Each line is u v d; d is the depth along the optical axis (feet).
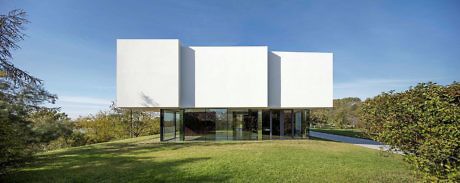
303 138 74.74
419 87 16.72
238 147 50.01
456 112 13.32
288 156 37.88
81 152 46.06
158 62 58.54
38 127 50.03
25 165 31.40
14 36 34.55
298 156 37.96
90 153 44.27
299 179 24.98
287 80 63.98
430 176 14.90
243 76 61.36
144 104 57.98
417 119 16.37
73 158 38.52
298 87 63.98
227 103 61.00
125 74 58.13
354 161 34.14
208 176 26.04
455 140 13.03
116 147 53.42
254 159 35.12
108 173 27.81
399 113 17.70
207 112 69.36
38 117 57.16
